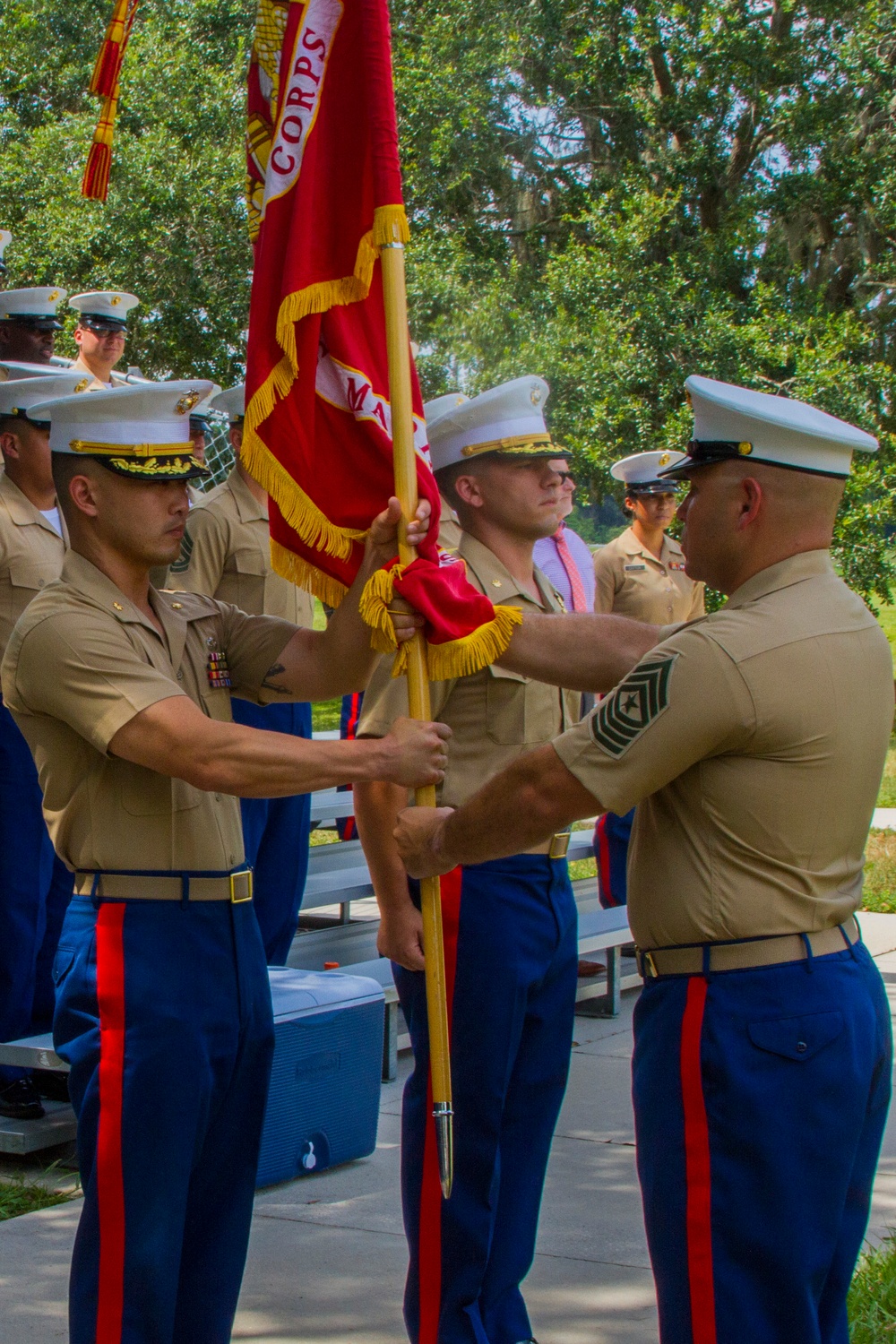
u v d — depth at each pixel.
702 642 2.20
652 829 2.33
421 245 14.88
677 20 16.55
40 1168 4.14
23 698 2.54
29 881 4.31
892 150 16.61
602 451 14.42
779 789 2.20
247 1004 2.61
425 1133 2.93
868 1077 2.26
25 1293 3.31
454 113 15.43
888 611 29.17
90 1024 2.54
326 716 15.50
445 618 2.64
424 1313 2.91
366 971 4.90
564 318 14.80
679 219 16.95
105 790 2.54
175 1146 2.49
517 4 16.08
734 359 14.97
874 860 8.91
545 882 3.00
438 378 14.66
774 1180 2.16
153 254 14.56
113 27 2.95
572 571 5.52
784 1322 2.17
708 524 2.33
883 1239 3.64
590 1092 4.93
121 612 2.55
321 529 2.74
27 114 18.80
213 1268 2.66
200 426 5.33
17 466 4.50
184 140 14.88
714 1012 2.22
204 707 2.73
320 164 2.71
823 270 17.36
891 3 16.45
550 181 17.22
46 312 6.18
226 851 2.62
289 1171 4.09
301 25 2.70
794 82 16.55
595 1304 3.34
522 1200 3.04
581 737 2.27
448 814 2.55
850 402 14.70
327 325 2.78
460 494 3.24
